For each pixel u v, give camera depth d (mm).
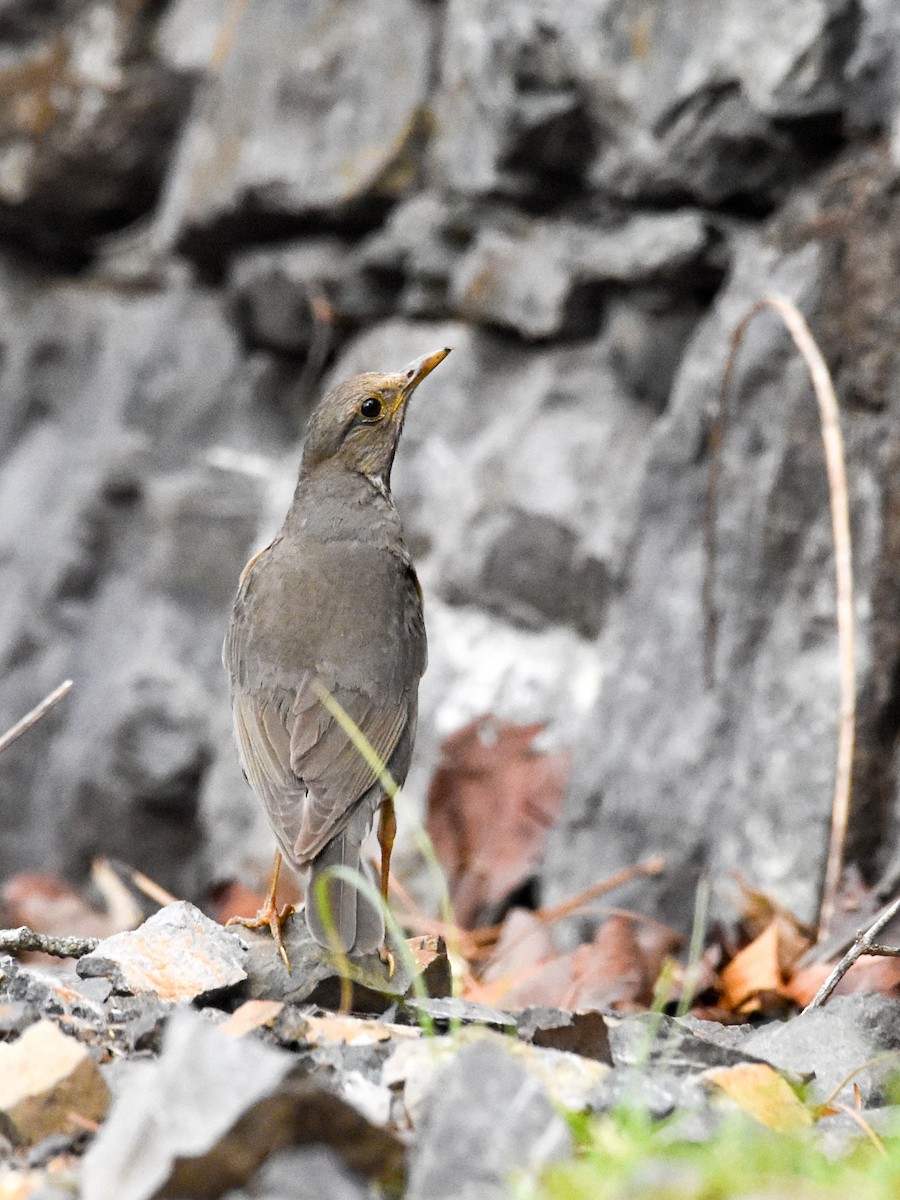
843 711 10016
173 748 15266
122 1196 5078
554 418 13508
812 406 11336
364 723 8953
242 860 14180
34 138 17219
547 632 13312
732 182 12383
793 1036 7273
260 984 7629
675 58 12414
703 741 11617
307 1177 5012
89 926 13156
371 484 9844
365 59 14789
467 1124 5430
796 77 11781
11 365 17641
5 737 8156
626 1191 5223
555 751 12570
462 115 13875
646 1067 6566
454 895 11953
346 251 15125
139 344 16750
